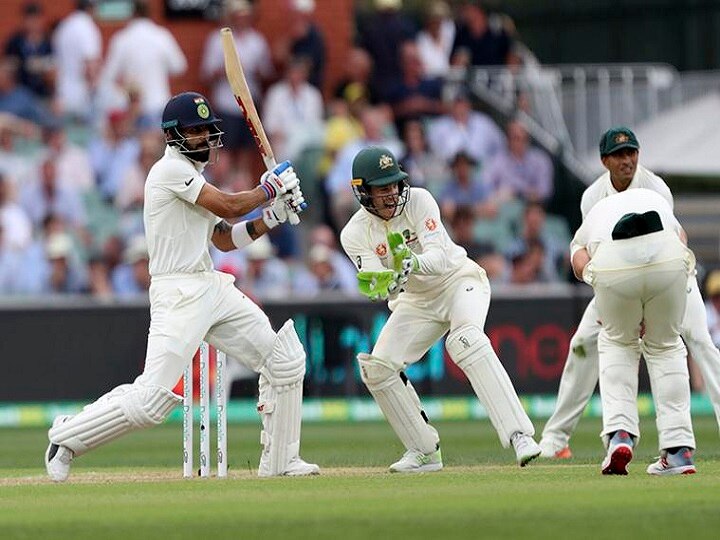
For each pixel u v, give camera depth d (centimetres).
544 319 5859
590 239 2772
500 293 5838
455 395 5853
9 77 6669
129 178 6494
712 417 5594
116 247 6197
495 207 6731
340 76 7350
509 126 6875
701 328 3212
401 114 6875
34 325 5747
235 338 2955
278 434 2986
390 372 3080
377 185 2916
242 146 6750
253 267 6088
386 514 2144
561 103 7088
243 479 2881
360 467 3331
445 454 3791
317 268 6162
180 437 5100
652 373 2809
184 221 2894
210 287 2920
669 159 7112
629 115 7150
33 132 6644
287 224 6481
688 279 2897
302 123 6762
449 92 6962
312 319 5806
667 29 7862
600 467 3086
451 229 6494
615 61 8031
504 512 2148
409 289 3077
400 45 6962
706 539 1867
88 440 2888
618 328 2773
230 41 2991
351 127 6688
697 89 7200
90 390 5747
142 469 3462
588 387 3453
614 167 3116
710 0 7719
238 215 2905
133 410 2866
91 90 6750
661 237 2705
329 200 6556
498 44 7250
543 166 6869
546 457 3481
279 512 2192
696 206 7119
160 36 6725
